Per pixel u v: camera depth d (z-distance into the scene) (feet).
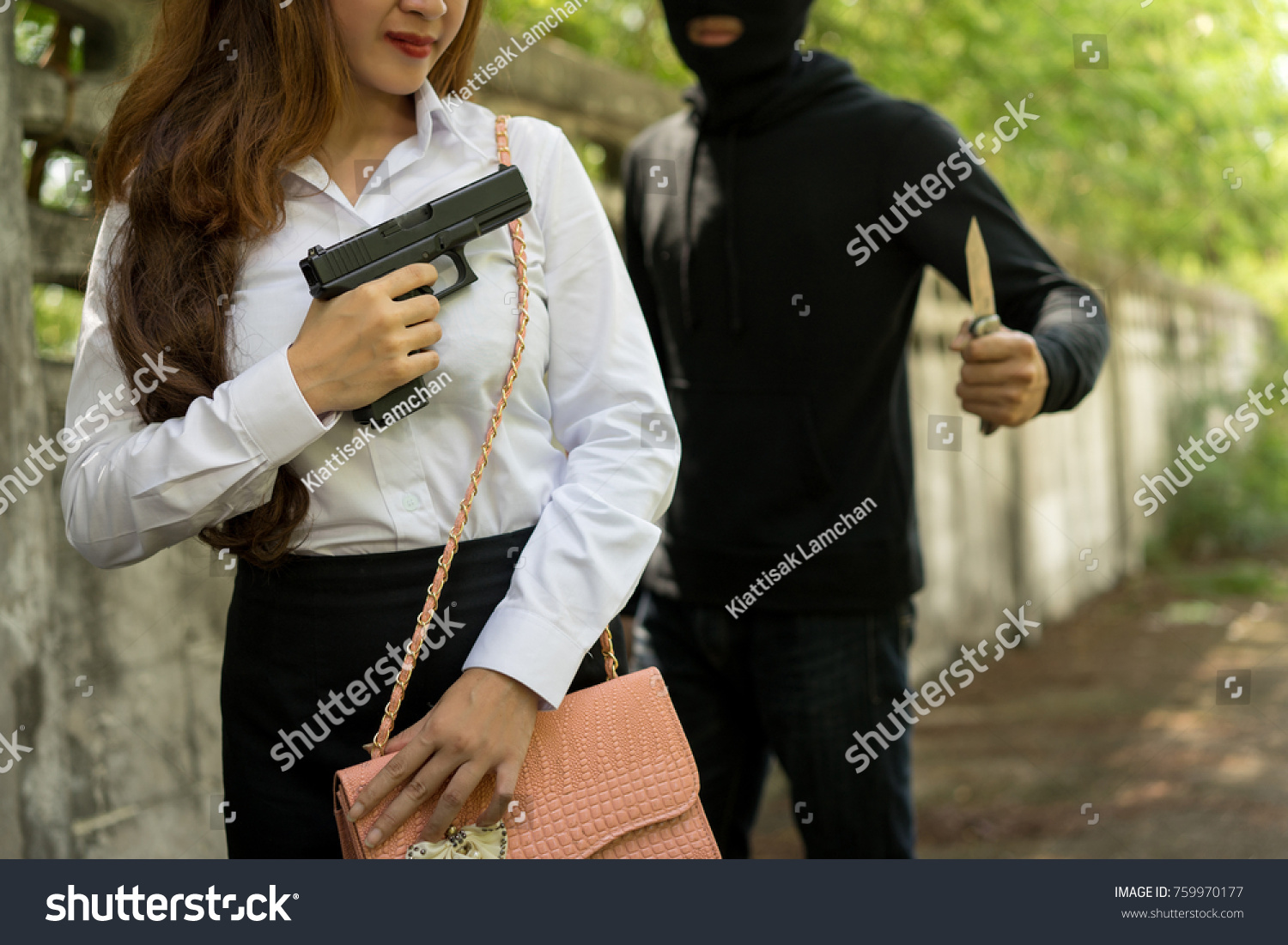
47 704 7.36
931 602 19.43
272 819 4.74
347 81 4.62
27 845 7.20
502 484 4.65
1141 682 20.18
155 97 4.69
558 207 4.89
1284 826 12.57
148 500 4.26
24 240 7.35
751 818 8.11
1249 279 45.78
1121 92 18.66
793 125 7.18
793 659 7.20
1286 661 21.67
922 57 17.03
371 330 4.22
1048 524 25.95
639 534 4.56
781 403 7.18
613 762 4.48
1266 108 21.07
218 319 4.47
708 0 6.98
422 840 4.16
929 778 14.66
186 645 8.67
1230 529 35.70
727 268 7.30
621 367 4.81
